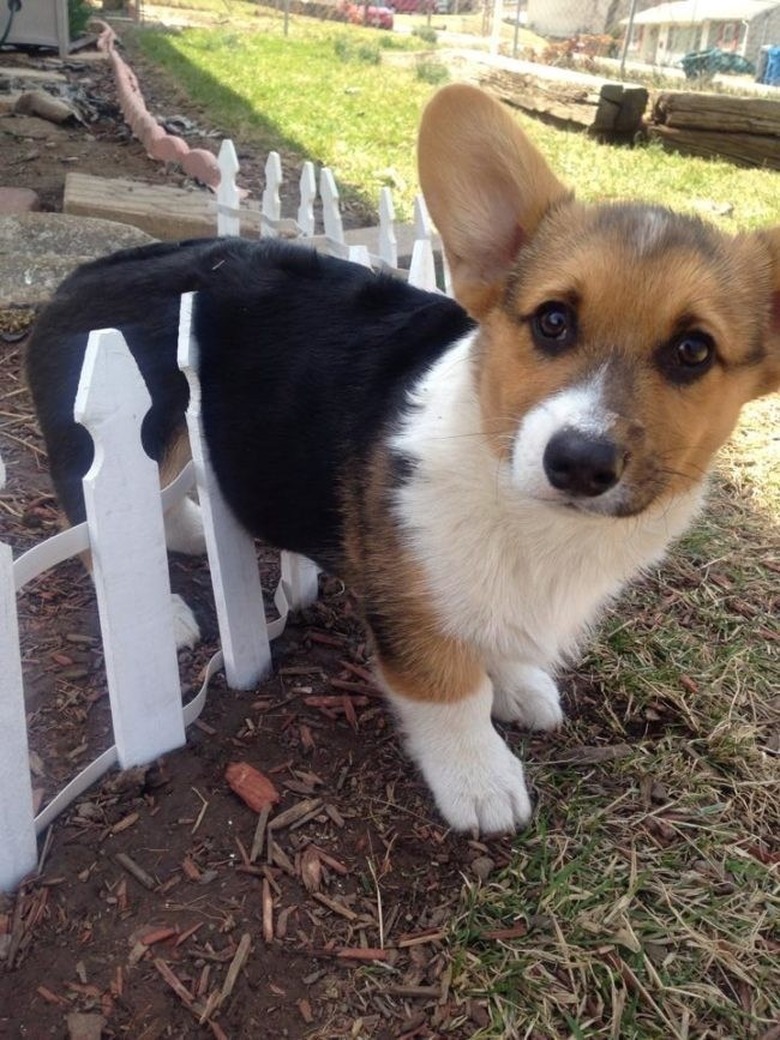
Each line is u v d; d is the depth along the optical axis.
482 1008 0.38
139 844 0.43
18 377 0.77
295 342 0.48
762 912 0.43
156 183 1.24
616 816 0.47
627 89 1.92
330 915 0.41
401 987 0.39
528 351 0.38
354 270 0.52
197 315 0.49
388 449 0.44
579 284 0.37
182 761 0.47
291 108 1.89
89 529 0.41
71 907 0.40
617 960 0.40
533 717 0.52
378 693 0.52
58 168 1.29
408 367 0.46
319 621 0.57
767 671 0.58
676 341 0.37
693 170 1.70
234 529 0.50
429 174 0.41
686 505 0.43
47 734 0.47
